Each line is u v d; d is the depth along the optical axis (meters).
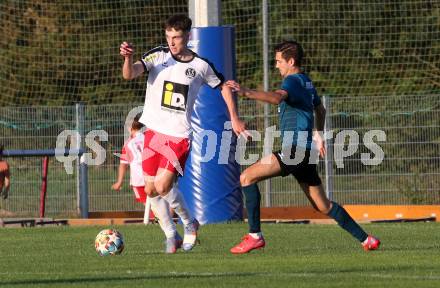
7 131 47.81
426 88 65.69
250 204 24.86
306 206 45.81
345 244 27.92
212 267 21.62
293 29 68.69
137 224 39.31
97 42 69.62
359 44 67.62
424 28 67.06
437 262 22.36
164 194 24.98
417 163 45.69
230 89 24.47
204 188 37.81
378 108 45.69
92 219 41.44
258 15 69.38
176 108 24.61
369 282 18.73
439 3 67.06
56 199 46.78
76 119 46.22
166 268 21.56
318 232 32.91
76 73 69.62
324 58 67.75
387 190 45.81
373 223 37.81
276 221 40.97
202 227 35.34
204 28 37.66
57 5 70.00
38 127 47.25
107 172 46.88
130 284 18.78
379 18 67.38
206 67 24.69
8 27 69.38
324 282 18.78
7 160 47.59
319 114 25.27
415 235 31.28
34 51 69.50
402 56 66.06
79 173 44.81
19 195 47.47
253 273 20.39
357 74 67.00
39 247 28.20
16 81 69.25
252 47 69.44
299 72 24.78
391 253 24.61
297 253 24.94
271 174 24.58
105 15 69.94
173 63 24.59
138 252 25.97
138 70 24.38
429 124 45.50
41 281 19.50
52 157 46.09
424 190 45.53
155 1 69.75
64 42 69.69
